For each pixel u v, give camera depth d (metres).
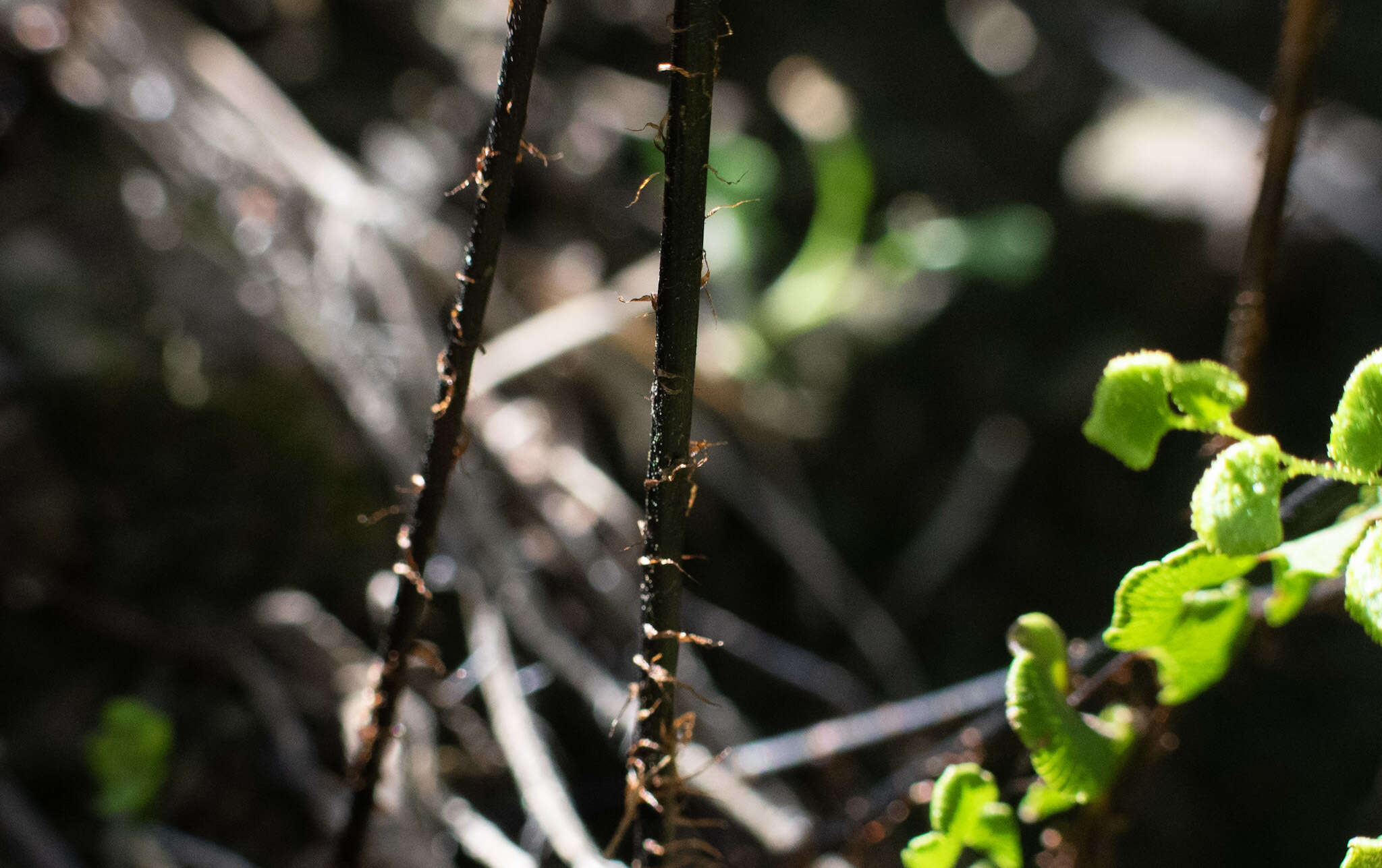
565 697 0.49
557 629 0.44
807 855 0.36
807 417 0.66
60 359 0.47
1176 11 0.91
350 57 0.72
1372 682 0.63
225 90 0.58
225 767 0.43
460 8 0.76
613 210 0.68
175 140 0.56
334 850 0.33
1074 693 0.32
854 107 0.82
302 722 0.44
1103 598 0.69
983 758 0.34
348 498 0.51
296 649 0.45
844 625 0.59
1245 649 0.34
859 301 0.72
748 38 0.84
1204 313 0.75
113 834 0.39
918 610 0.67
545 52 0.77
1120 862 0.61
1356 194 0.72
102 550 0.46
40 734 0.41
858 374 0.71
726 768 0.39
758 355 0.64
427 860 0.37
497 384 0.53
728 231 0.68
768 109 0.81
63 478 0.46
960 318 0.75
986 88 0.87
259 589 0.48
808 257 0.67
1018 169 0.84
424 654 0.32
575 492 0.49
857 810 0.36
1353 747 0.62
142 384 0.48
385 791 0.37
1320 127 0.77
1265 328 0.32
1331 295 0.73
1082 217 0.79
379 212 0.55
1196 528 0.28
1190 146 0.78
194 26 0.61
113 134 0.55
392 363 0.50
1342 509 0.30
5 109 0.54
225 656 0.44
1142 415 0.29
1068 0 0.90
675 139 0.28
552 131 0.70
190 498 0.48
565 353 0.56
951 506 0.69
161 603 0.46
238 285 0.52
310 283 0.52
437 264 0.55
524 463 0.50
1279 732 0.63
